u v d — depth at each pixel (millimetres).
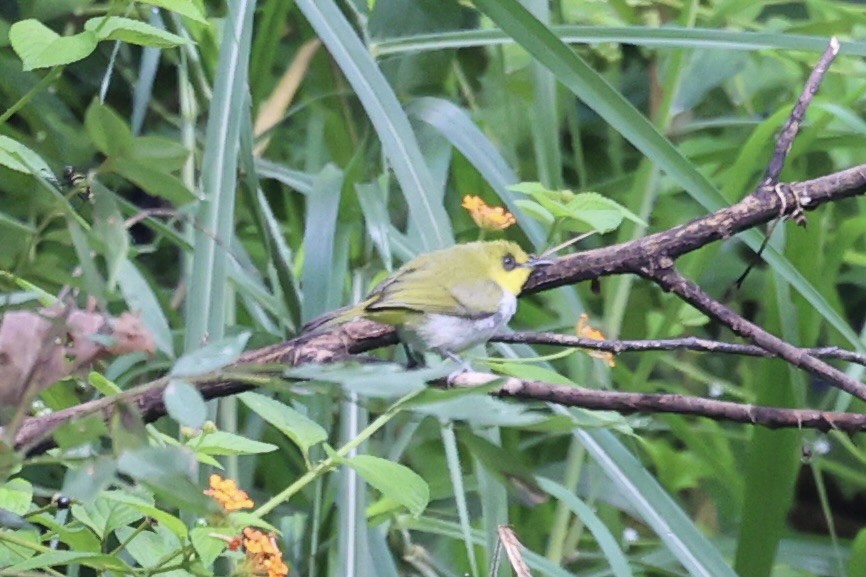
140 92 5969
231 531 3340
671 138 8742
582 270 4176
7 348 2881
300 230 7223
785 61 8055
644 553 7410
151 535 3705
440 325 4969
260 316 6082
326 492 5695
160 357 5418
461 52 8148
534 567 5195
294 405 5398
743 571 5738
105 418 3072
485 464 3172
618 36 5426
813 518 9523
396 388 2793
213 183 4746
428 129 6566
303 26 7156
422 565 5902
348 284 6227
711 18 7051
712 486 8156
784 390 5789
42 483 5297
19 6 6887
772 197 4031
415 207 4996
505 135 7773
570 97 6922
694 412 3547
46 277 3244
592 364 5973
